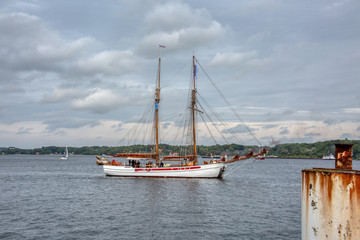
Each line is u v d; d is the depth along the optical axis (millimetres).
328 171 7750
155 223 35531
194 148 90500
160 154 95938
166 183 74188
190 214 40250
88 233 31641
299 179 100500
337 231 7504
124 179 85062
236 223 35969
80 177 96938
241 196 56406
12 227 33750
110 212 41281
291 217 39500
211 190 63250
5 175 108000
